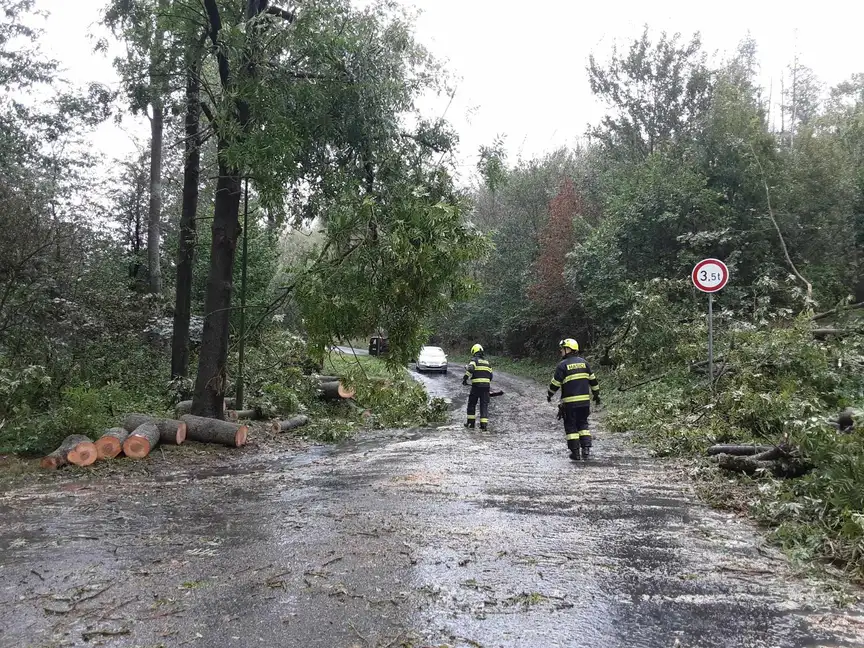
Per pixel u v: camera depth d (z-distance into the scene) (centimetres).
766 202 1755
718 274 1103
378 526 538
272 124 949
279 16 1051
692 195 1822
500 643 322
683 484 695
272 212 1041
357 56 1020
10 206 1088
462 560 448
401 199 900
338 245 907
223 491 705
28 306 1120
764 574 420
